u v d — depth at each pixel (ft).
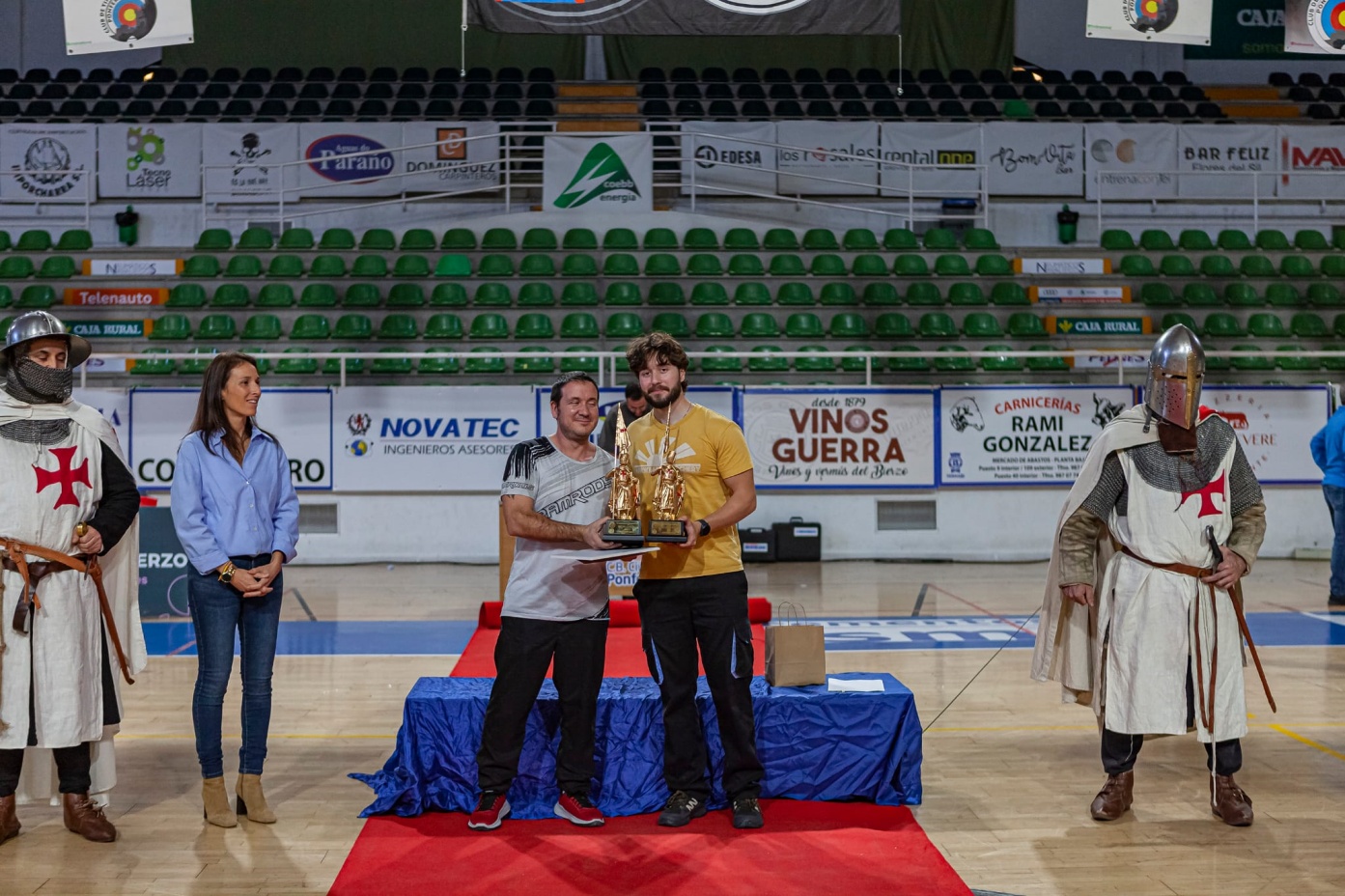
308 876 11.44
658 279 42.27
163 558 27.14
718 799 13.46
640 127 54.80
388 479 34.86
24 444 12.15
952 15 62.95
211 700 12.87
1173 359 12.67
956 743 16.31
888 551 35.55
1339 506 27.76
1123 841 12.43
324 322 39.40
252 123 48.49
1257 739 16.56
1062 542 13.47
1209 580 12.68
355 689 19.67
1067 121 55.21
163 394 33.68
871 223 49.01
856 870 11.39
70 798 12.59
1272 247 46.21
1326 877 11.38
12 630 11.91
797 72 61.87
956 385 35.42
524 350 38.45
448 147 48.60
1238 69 63.41
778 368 38.68
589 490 12.93
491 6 32.53
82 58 61.62
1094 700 13.38
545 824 12.85
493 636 22.90
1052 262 44.09
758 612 25.00
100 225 48.91
